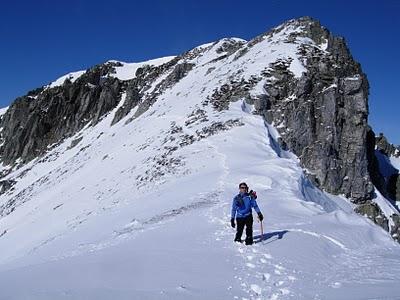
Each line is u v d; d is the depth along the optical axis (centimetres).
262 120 4650
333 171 4769
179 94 7525
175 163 4100
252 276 1088
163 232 1845
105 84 10931
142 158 4938
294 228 1628
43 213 5012
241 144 4075
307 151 4853
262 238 1466
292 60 5650
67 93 11325
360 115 5116
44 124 11019
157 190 3531
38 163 9369
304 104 5053
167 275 1088
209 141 4350
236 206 1462
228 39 9906
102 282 1034
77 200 4734
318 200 3009
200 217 2014
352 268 1196
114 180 4734
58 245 2794
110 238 2177
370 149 6262
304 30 6538
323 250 1371
